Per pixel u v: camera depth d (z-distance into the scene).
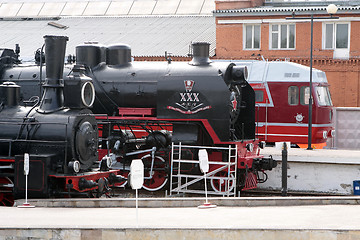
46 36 16.98
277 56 39.00
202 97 19.94
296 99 28.16
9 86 17.47
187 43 41.00
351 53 37.62
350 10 37.12
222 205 14.84
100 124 21.17
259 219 12.45
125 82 20.98
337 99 38.03
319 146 28.36
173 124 20.34
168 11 49.38
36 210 14.48
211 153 20.34
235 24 39.78
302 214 13.05
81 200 15.17
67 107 16.86
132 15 49.88
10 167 16.73
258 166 20.69
